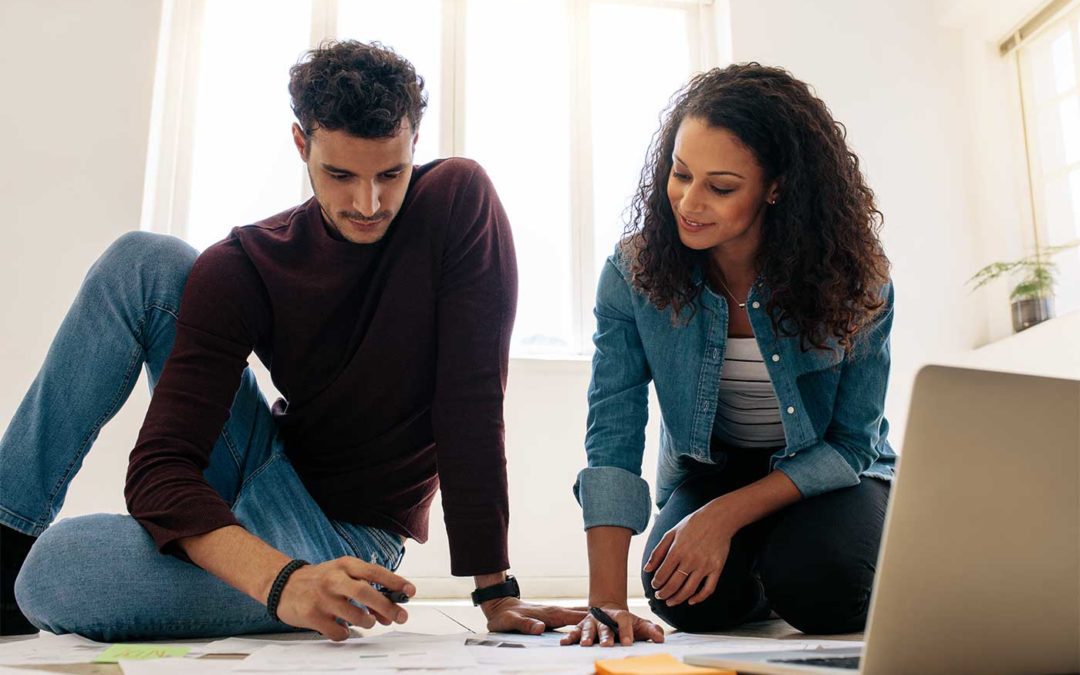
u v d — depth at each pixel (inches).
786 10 133.6
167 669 31.9
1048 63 131.6
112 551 42.9
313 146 47.7
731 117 48.6
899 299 128.8
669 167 53.9
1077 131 125.1
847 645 38.9
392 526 54.5
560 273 128.1
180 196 117.1
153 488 42.6
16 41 112.2
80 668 33.7
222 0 125.1
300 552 48.8
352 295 52.3
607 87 135.2
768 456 59.7
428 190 53.3
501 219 54.9
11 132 110.0
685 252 54.4
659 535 57.6
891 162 132.5
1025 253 129.8
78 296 50.4
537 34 134.0
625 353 57.1
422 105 50.5
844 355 54.7
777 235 51.5
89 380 49.2
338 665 33.0
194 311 47.9
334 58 47.8
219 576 40.4
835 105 132.6
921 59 136.5
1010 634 25.5
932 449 24.2
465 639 42.4
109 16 114.9
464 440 49.2
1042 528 25.4
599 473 52.8
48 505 48.2
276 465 51.4
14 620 46.8
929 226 131.7
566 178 130.0
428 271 52.0
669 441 59.8
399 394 52.5
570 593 111.3
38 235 108.4
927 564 24.4
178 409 45.0
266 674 30.9
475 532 47.9
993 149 132.8
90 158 111.3
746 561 57.1
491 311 52.1
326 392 52.2
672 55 137.6
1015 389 25.0
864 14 136.1
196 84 120.5
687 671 26.5
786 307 52.1
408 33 128.7
